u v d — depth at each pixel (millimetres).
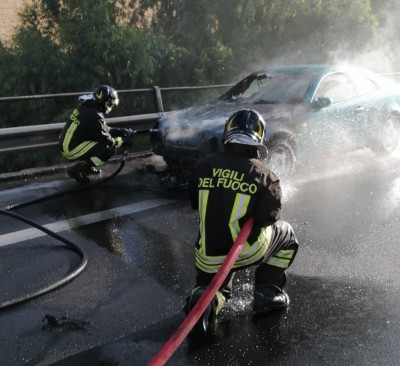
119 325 3371
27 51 10961
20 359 3021
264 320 3408
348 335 3242
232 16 12477
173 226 5145
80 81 11016
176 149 6035
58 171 7211
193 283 3947
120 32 11133
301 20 13109
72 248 4578
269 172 3018
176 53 12156
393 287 3867
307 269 4168
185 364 2959
